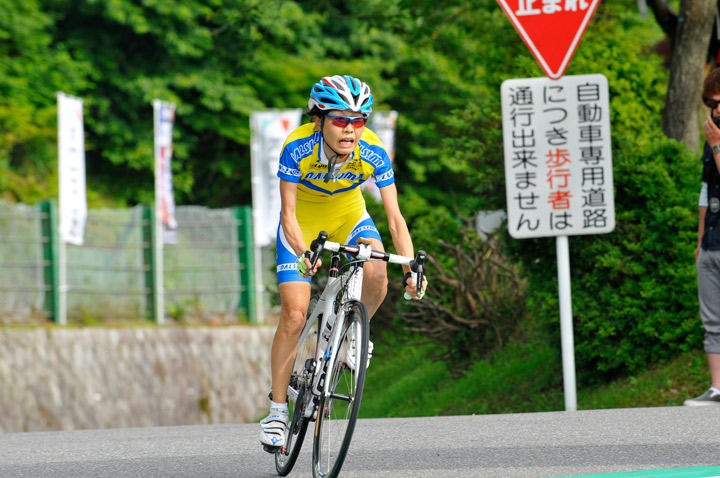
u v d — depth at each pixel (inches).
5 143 3134.8
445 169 4109.3
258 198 2883.9
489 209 1369.3
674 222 1131.3
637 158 1168.8
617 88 1461.6
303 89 3816.4
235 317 2842.0
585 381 1244.5
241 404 2615.7
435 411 1412.4
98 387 2357.3
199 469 690.2
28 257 2481.5
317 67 3752.5
